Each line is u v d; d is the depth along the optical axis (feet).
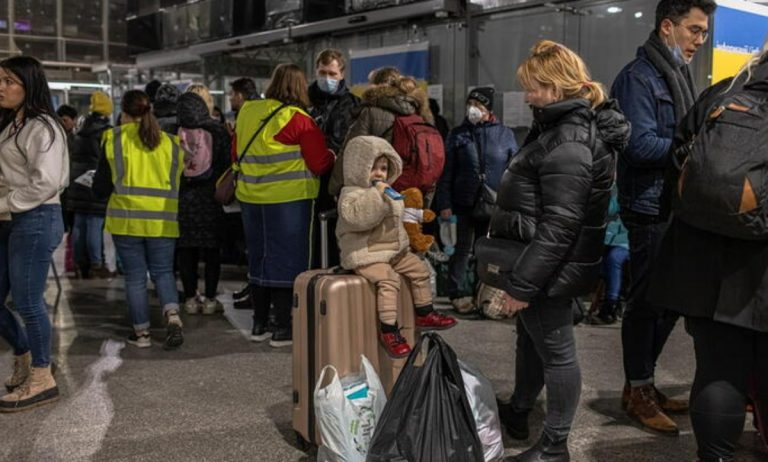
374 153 10.22
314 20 27.48
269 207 15.16
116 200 15.49
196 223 18.53
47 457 10.42
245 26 31.48
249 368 14.40
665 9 11.00
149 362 14.88
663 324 11.51
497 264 9.01
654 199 10.93
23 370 13.04
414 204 11.30
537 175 8.74
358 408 9.00
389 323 10.00
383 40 26.08
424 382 8.41
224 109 34.53
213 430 11.35
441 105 24.04
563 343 9.20
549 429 9.45
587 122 8.54
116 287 22.89
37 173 11.50
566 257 8.75
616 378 13.53
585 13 20.83
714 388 7.71
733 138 7.09
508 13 22.29
